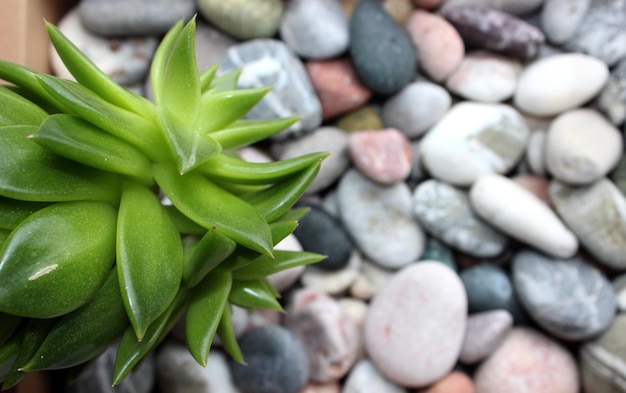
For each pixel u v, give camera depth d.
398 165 0.27
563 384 0.27
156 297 0.16
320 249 0.27
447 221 0.27
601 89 0.27
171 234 0.18
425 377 0.26
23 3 0.24
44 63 0.26
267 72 0.27
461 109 0.28
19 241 0.14
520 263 0.27
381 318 0.27
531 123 0.28
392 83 0.27
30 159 0.15
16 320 0.17
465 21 0.27
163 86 0.19
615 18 0.28
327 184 0.28
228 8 0.26
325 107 0.28
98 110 0.16
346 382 0.27
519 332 0.27
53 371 0.25
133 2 0.26
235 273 0.20
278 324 0.27
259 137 0.20
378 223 0.28
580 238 0.27
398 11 0.28
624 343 0.26
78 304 0.15
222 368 0.26
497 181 0.27
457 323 0.27
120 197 0.18
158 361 0.26
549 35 0.28
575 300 0.27
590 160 0.26
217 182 0.19
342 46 0.27
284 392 0.26
